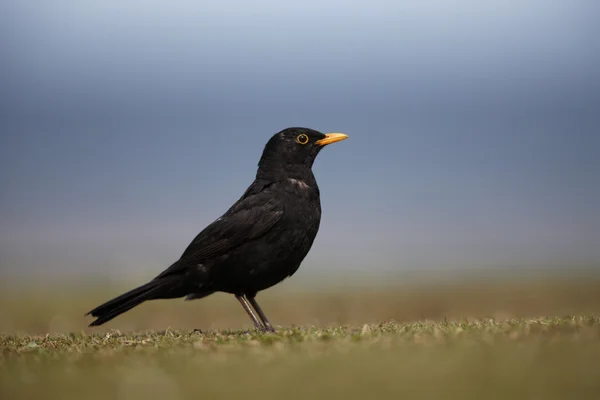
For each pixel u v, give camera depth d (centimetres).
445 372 670
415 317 1825
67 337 1009
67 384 685
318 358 739
